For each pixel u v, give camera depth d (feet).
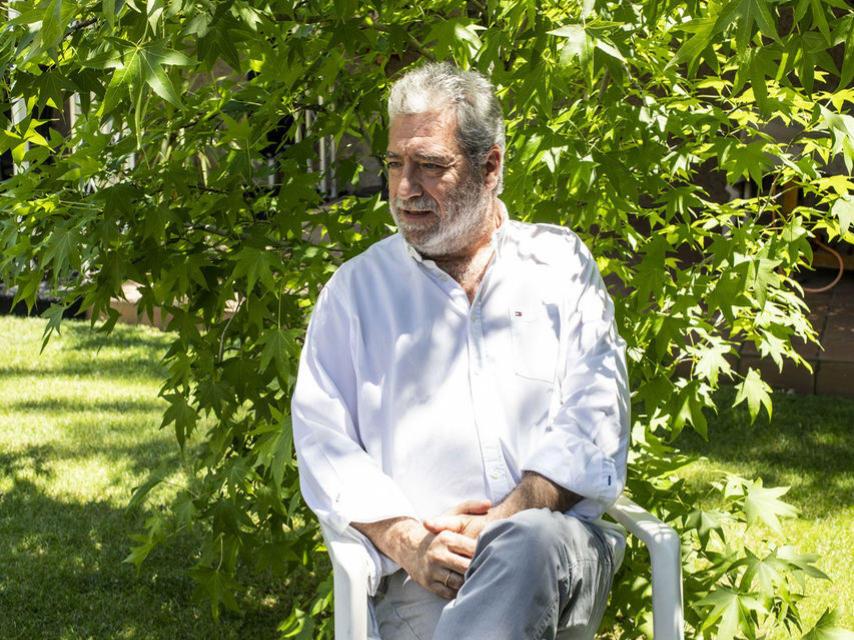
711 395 18.54
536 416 7.07
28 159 8.45
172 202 8.60
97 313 8.48
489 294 7.25
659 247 8.45
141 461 16.39
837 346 19.72
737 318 9.45
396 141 7.08
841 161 16.62
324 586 9.02
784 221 8.88
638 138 8.23
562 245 7.54
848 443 16.53
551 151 7.72
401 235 7.43
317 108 9.09
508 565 6.05
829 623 7.80
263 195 9.18
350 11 8.06
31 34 7.13
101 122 7.82
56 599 11.94
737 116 8.72
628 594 8.76
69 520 14.16
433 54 9.12
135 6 6.84
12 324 25.08
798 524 13.56
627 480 8.77
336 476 6.84
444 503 6.96
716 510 9.05
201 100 9.24
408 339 7.14
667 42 8.70
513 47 8.12
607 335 7.28
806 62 6.60
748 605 7.97
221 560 9.70
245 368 8.68
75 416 18.54
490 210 7.34
